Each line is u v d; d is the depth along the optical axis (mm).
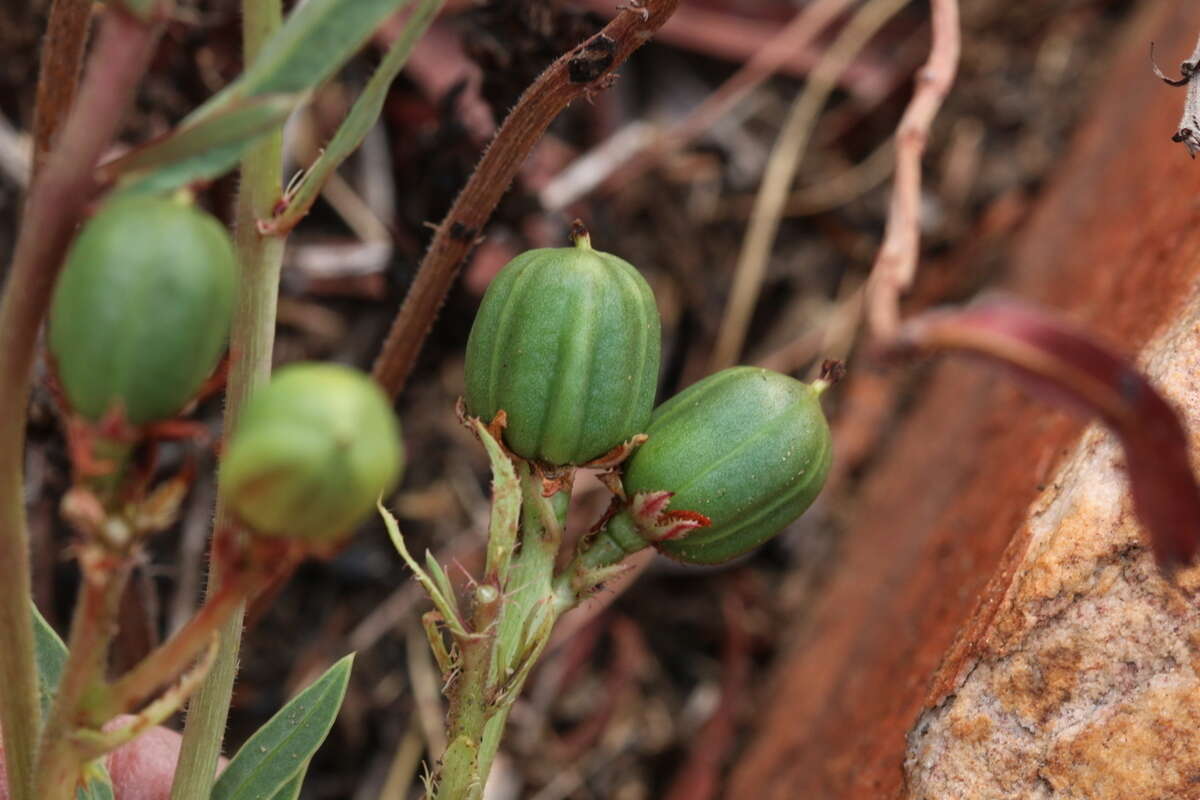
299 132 378
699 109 426
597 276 233
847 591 350
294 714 242
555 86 240
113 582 211
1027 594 240
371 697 352
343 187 381
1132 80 360
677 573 385
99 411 204
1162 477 205
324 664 353
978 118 442
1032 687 238
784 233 434
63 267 208
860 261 431
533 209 331
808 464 236
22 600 216
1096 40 447
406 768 345
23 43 351
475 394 235
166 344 203
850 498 398
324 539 205
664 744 369
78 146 205
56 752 215
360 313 383
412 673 354
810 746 307
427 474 378
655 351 236
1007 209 425
